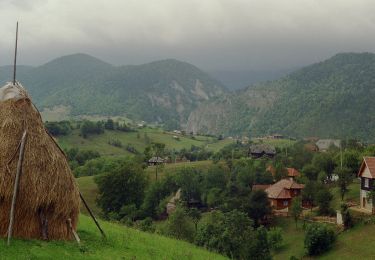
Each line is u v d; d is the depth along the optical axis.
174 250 34.22
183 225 67.19
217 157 194.62
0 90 25.83
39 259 21.56
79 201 26.45
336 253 67.56
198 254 36.31
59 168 25.05
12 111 24.95
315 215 87.69
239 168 133.38
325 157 124.62
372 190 78.56
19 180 23.55
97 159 172.38
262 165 135.88
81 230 30.33
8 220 23.47
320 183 101.94
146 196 107.25
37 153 24.44
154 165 173.88
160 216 105.88
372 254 62.91
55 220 25.02
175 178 122.38
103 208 101.56
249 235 64.12
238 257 61.69
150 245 33.38
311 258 69.62
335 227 76.88
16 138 24.31
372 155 110.56
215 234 63.16
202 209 115.31
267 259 63.59
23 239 23.64
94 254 24.77
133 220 94.88
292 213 87.06
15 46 27.16
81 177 144.88
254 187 117.44
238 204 94.50
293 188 104.62
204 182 124.31
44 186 24.14
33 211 24.08
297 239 78.50
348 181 98.44
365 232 70.69
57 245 24.16
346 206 77.44
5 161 23.66
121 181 101.44
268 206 92.25
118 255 26.22
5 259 20.53
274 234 76.12
